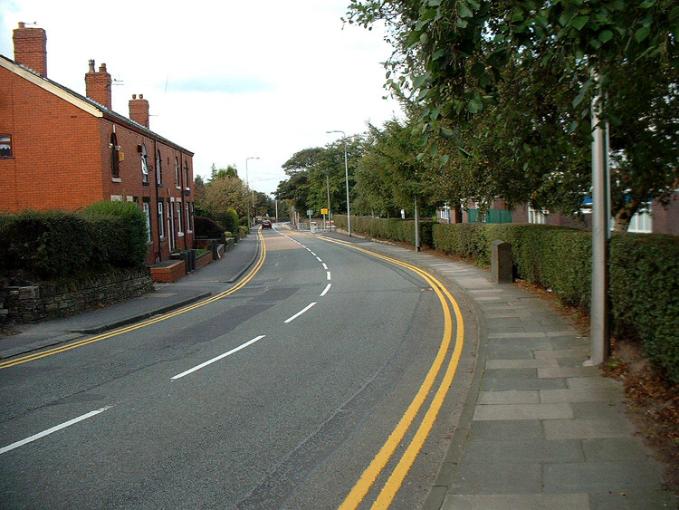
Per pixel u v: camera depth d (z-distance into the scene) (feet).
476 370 28.22
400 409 24.04
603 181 27.14
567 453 17.84
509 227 61.72
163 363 34.60
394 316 48.08
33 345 41.91
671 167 32.07
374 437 20.97
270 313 54.29
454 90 17.37
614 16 15.51
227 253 154.30
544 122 26.68
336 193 323.57
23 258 53.11
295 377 29.86
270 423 22.89
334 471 18.17
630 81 22.11
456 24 15.05
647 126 30.45
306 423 22.72
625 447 17.94
